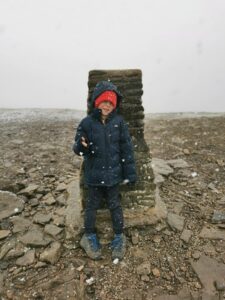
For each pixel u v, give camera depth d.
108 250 3.56
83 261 3.41
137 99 3.60
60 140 7.73
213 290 3.08
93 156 3.35
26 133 8.48
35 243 3.62
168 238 3.75
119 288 3.10
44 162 6.11
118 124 3.37
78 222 3.83
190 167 5.86
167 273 3.27
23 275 3.26
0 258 3.46
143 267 3.31
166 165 5.79
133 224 3.79
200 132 8.25
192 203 4.54
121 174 3.48
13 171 5.64
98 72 3.54
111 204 3.48
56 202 4.50
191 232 3.89
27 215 4.21
